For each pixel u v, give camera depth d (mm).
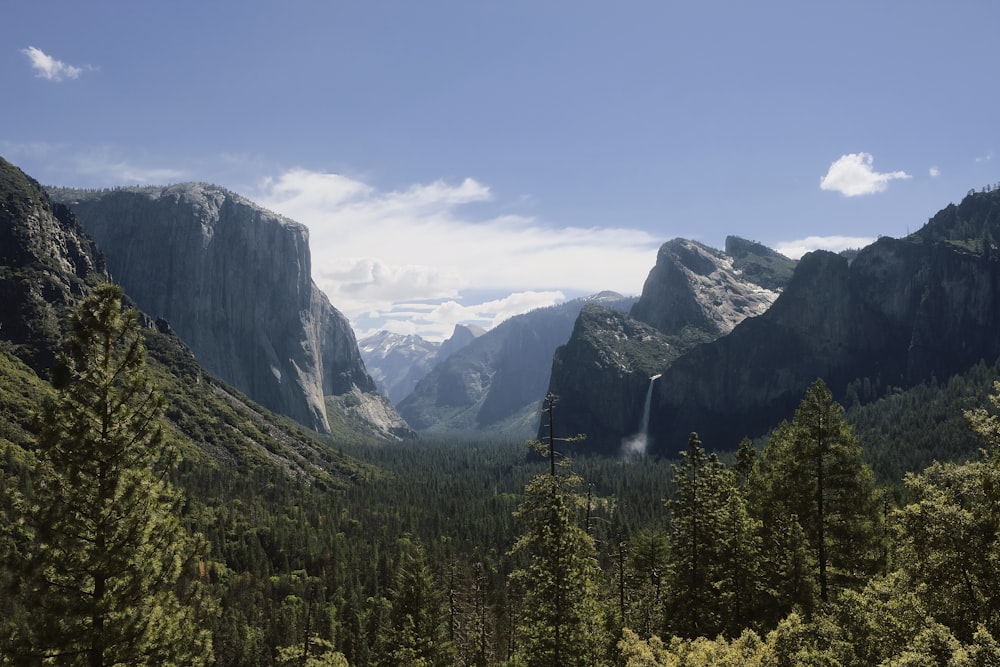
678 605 44094
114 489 21578
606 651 41688
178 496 23906
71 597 20547
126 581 21328
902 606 21844
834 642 23094
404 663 56562
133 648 20797
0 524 20109
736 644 25891
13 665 19266
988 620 20281
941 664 17703
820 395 37188
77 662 20109
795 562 36312
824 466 37094
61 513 20656
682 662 26188
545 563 38188
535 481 38469
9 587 19656
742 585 40125
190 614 22906
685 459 45594
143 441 22938
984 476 21391
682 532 44562
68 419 21359
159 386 23844
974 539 20656
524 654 42188
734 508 41344
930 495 22531
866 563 36594
